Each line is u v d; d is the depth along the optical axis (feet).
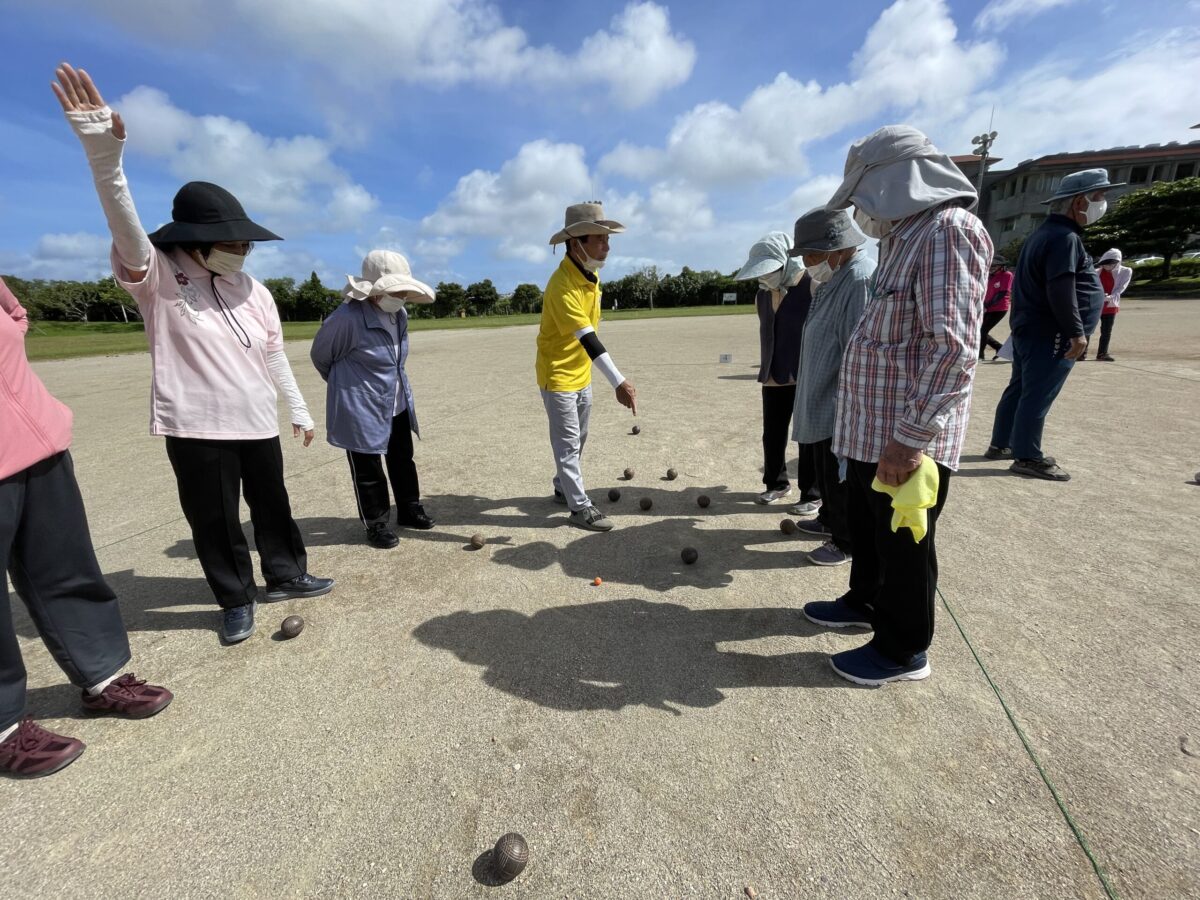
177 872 5.73
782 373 13.66
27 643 9.89
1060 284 14.46
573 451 13.60
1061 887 5.32
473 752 7.16
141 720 7.90
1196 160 150.20
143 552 13.20
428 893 5.47
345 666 8.93
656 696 8.06
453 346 67.26
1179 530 12.39
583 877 5.58
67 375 47.06
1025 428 15.93
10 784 6.84
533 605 10.51
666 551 12.53
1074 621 9.32
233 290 9.30
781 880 5.49
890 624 7.86
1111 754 6.75
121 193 7.22
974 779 6.50
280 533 10.52
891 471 7.02
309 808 6.42
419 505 14.10
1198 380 28.02
